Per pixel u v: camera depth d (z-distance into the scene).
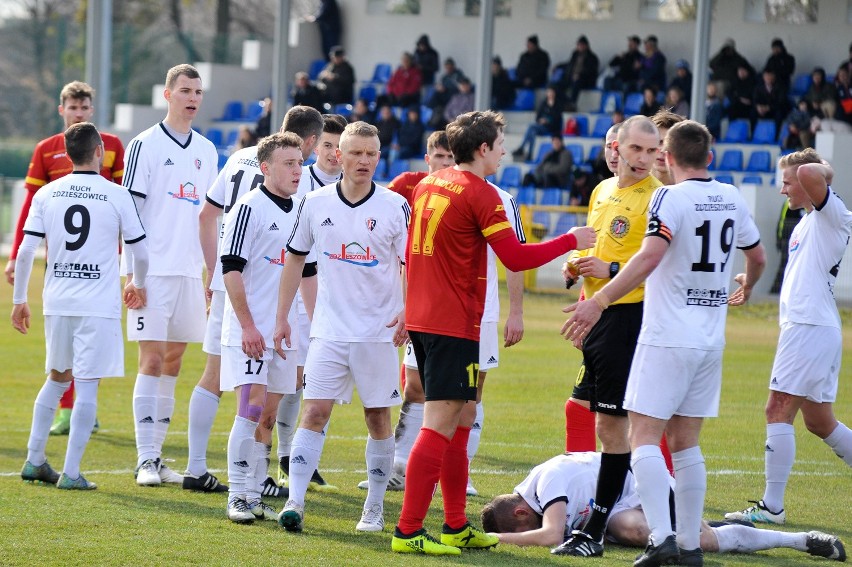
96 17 62.22
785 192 17.27
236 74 75.00
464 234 13.49
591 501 14.55
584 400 15.77
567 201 57.38
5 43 81.62
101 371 17.16
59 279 17.17
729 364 34.94
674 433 13.30
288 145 15.91
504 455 21.08
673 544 12.78
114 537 13.80
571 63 63.28
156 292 18.47
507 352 37.28
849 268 48.62
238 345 15.52
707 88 58.59
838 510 17.05
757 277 14.49
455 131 13.68
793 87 62.59
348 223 14.77
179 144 19.12
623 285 12.72
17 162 73.38
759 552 14.34
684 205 12.91
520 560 13.27
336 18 75.25
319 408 14.88
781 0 65.62
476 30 72.75
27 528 14.19
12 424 23.06
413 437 18.14
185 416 25.23
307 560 12.88
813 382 16.33
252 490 15.37
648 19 68.69
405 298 14.07
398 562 12.90
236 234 15.49
